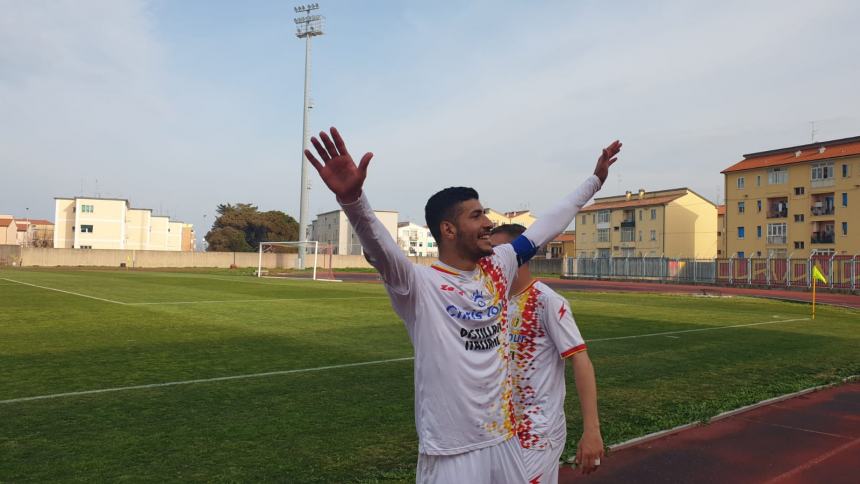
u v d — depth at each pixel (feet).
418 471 6.68
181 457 14.76
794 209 149.28
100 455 14.83
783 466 15.30
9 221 248.93
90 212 227.61
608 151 9.56
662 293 95.66
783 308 68.33
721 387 23.84
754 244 158.81
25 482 13.03
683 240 187.52
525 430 8.41
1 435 16.40
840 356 32.35
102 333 37.37
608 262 148.46
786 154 155.84
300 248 173.58
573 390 23.17
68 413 18.71
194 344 33.50
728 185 166.40
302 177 173.06
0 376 24.26
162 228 267.18
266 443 15.96
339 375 25.21
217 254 194.39
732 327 46.09
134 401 20.35
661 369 27.71
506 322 7.04
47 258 170.91
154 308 53.93
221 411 19.21
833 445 16.99
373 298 69.77
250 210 246.47
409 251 310.24
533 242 8.02
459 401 6.35
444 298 6.43
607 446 16.12
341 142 5.67
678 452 16.20
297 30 170.50
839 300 84.84
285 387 22.82
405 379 24.53
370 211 5.85
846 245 137.49
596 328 44.34
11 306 53.36
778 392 22.81
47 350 30.83
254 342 34.53
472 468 6.38
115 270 159.12
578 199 9.04
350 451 15.39
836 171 140.05
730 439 17.40
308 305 59.52
